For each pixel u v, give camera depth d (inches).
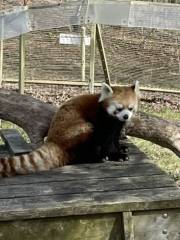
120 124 139.0
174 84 295.3
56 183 121.7
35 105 162.9
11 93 165.3
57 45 306.5
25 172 126.1
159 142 159.9
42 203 113.4
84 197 115.6
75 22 184.2
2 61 269.1
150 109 259.9
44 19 181.9
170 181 122.6
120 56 312.3
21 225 112.4
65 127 133.3
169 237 117.1
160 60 308.5
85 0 182.5
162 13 190.1
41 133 160.1
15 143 146.2
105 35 318.0
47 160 128.8
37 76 291.4
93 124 135.3
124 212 114.3
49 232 113.7
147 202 114.4
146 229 116.4
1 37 181.5
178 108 267.1
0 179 123.6
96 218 114.7
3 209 111.3
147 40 317.4
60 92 275.0
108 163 132.3
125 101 139.2
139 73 300.2
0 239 112.2
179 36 313.6
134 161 133.5
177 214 116.7
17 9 180.5
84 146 133.3
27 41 302.5
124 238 114.5
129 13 186.7
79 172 127.1
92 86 228.8
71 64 303.9
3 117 166.2
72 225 114.2
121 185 120.6
